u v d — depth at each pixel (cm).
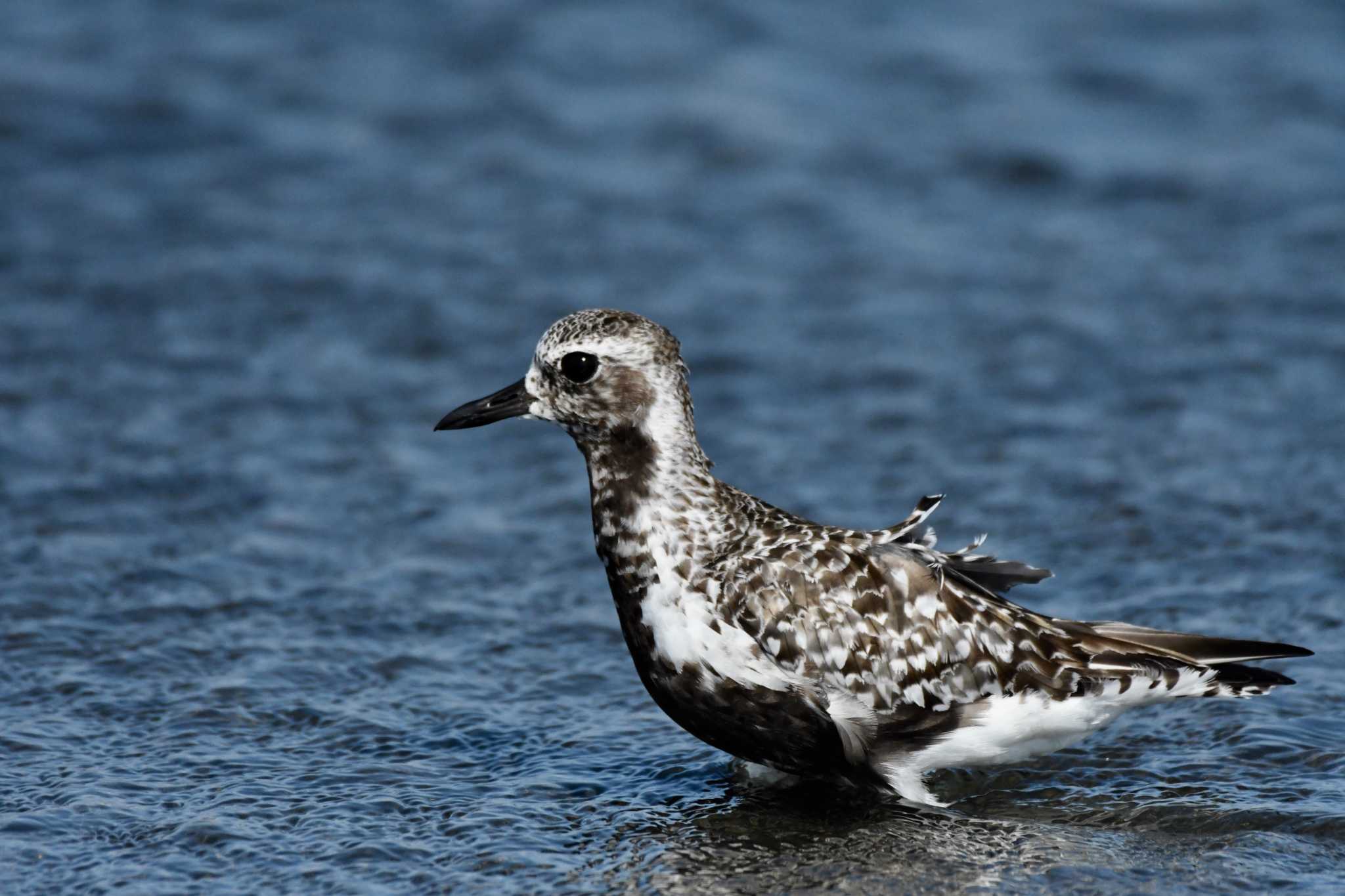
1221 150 2172
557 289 1855
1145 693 972
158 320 1767
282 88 2264
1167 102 2273
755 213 2038
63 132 2133
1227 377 1664
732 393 1652
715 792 1005
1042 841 938
